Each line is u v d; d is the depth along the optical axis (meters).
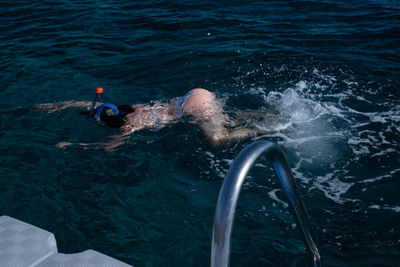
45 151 4.15
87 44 7.01
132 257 2.87
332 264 2.71
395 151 3.94
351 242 2.90
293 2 8.98
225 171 3.80
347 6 8.63
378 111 4.66
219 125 4.43
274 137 4.22
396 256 2.76
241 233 3.04
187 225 3.17
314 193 3.44
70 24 8.05
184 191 3.56
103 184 3.67
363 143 4.08
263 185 3.58
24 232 1.83
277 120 4.54
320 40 6.84
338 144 4.07
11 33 7.59
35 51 6.74
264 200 3.39
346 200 3.35
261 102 4.93
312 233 1.49
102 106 4.63
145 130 4.48
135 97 5.21
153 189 3.59
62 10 8.95
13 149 4.18
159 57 6.40
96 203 3.43
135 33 7.48
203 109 4.64
